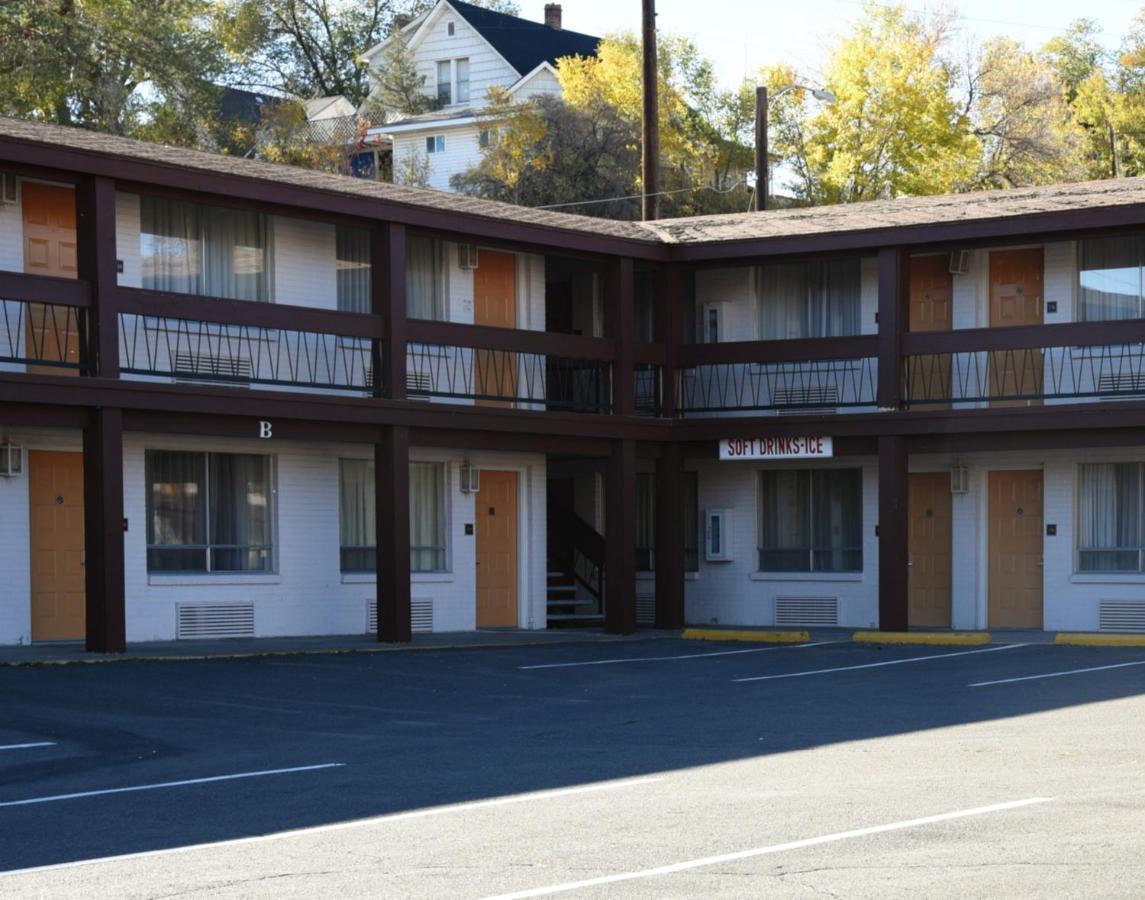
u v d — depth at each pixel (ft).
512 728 47.70
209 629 76.59
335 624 81.76
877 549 90.74
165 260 75.92
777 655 73.77
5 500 69.72
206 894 26.22
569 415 84.48
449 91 201.77
